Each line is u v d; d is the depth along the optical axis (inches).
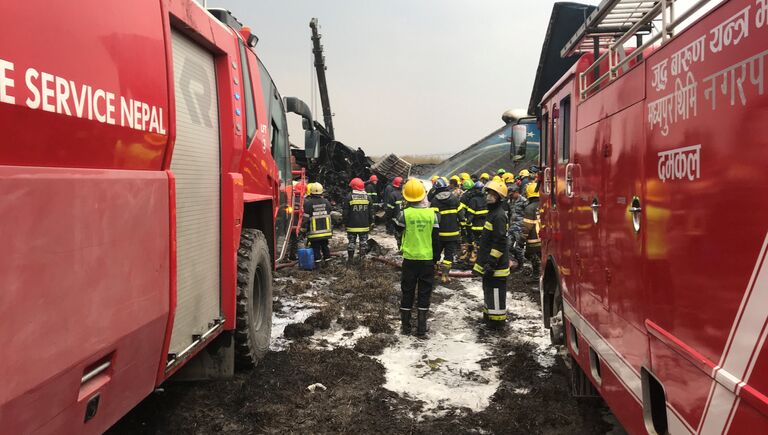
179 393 167.3
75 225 73.1
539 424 156.9
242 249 178.9
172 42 121.7
